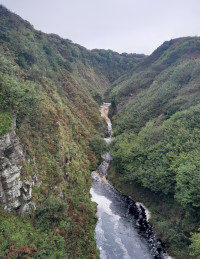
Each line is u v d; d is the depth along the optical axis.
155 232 36.41
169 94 63.34
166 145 42.97
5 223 22.34
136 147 48.81
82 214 33.78
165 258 31.70
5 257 20.50
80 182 40.25
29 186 26.03
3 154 23.56
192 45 92.25
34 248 23.09
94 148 59.50
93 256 29.44
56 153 35.22
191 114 46.31
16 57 50.06
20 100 28.86
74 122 55.75
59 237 26.30
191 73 67.56
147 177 41.94
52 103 46.97
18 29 72.62
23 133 28.55
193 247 28.61
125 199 46.22
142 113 64.56
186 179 33.47
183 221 33.81
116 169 54.62
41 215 26.72
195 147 38.97
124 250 32.88
